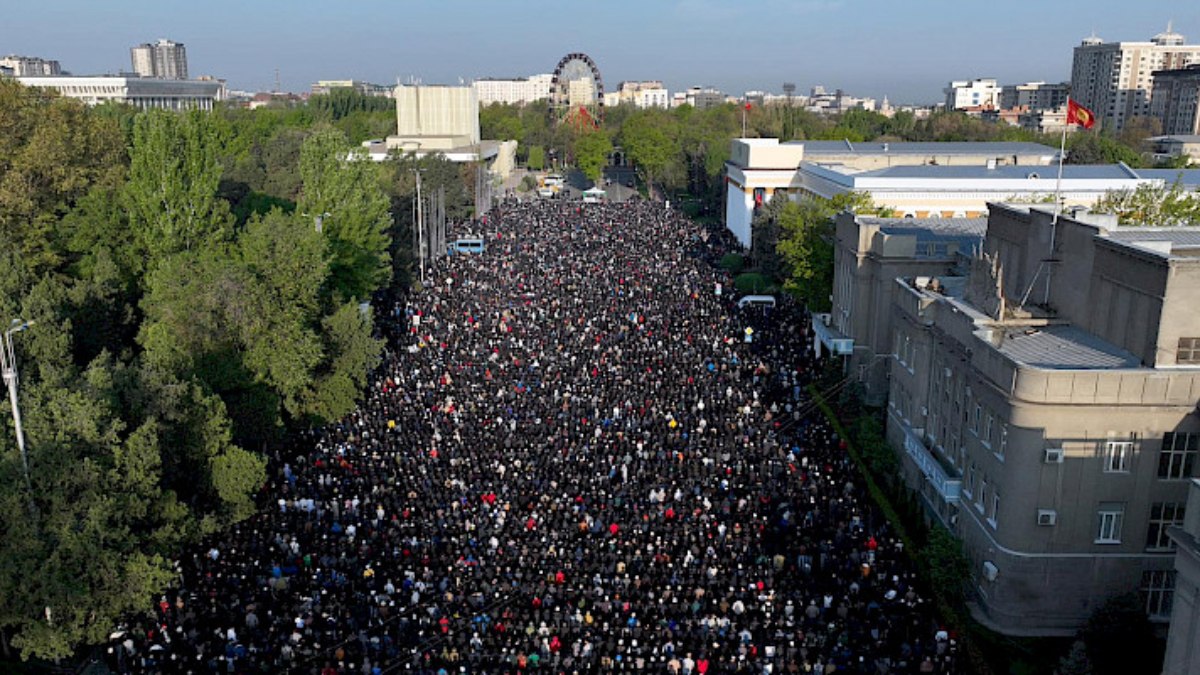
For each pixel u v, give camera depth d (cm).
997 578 4309
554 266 11462
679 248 13225
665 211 17425
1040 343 4562
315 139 8425
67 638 3631
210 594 4228
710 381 7119
